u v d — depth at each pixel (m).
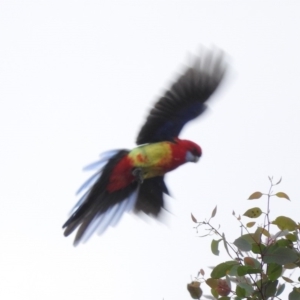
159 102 11.73
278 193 8.12
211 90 11.59
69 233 11.78
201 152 11.81
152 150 11.60
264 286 7.96
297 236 8.08
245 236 8.01
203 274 8.42
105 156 11.55
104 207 12.05
